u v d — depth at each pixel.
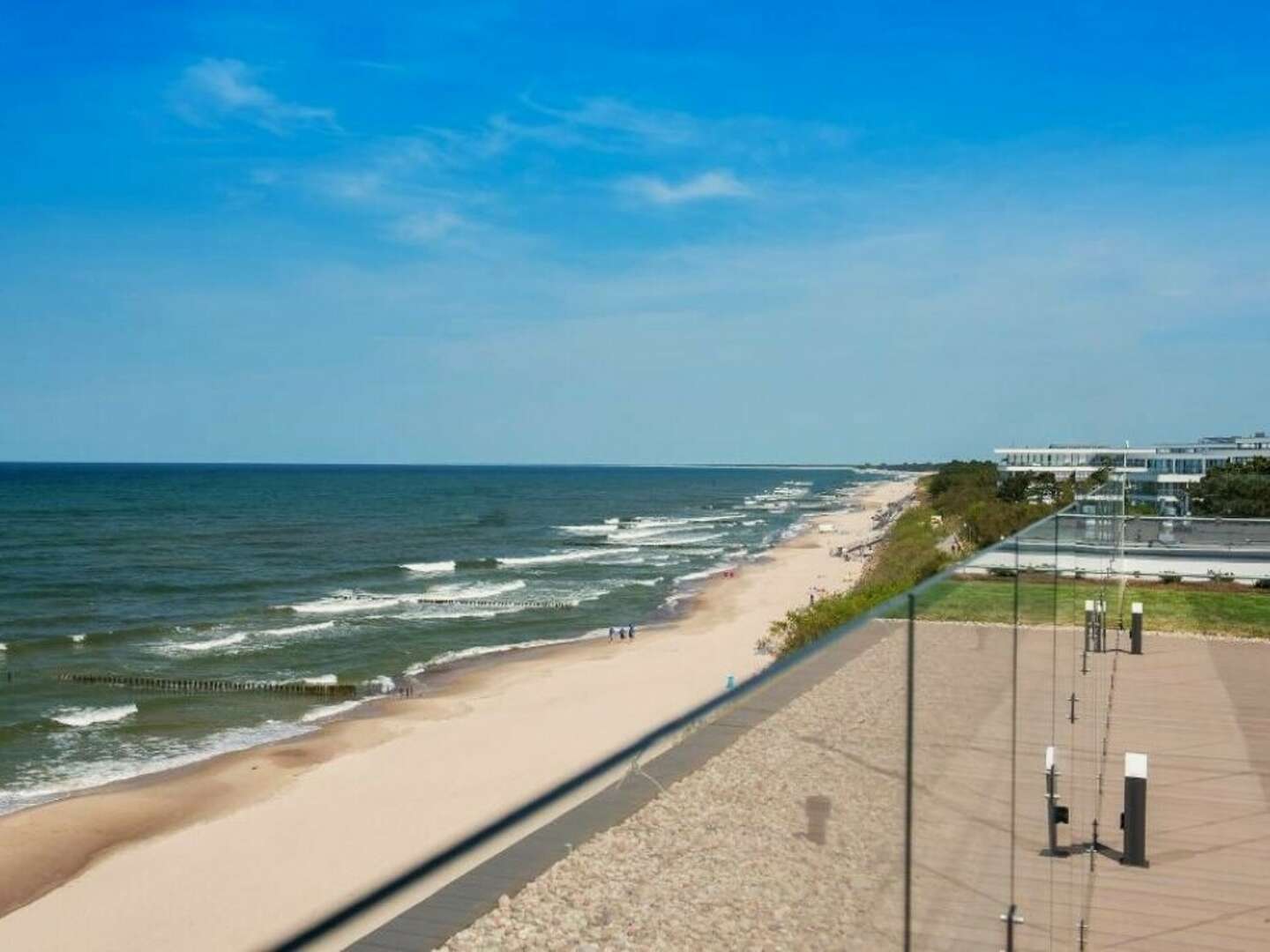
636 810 2.31
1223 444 82.69
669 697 27.72
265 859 16.67
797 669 2.54
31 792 20.41
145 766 22.31
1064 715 6.40
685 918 2.37
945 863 3.39
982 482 78.50
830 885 2.68
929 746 3.22
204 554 72.19
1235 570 19.58
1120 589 15.64
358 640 38.44
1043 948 5.14
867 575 48.19
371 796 19.77
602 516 122.50
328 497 156.12
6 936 14.08
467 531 96.56
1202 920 6.05
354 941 1.88
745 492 198.62
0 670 32.97
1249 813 7.71
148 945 13.73
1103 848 7.08
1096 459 97.38
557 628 40.91
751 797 2.49
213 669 33.06
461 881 2.10
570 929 2.20
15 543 77.19
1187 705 10.64
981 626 3.91
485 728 24.84
